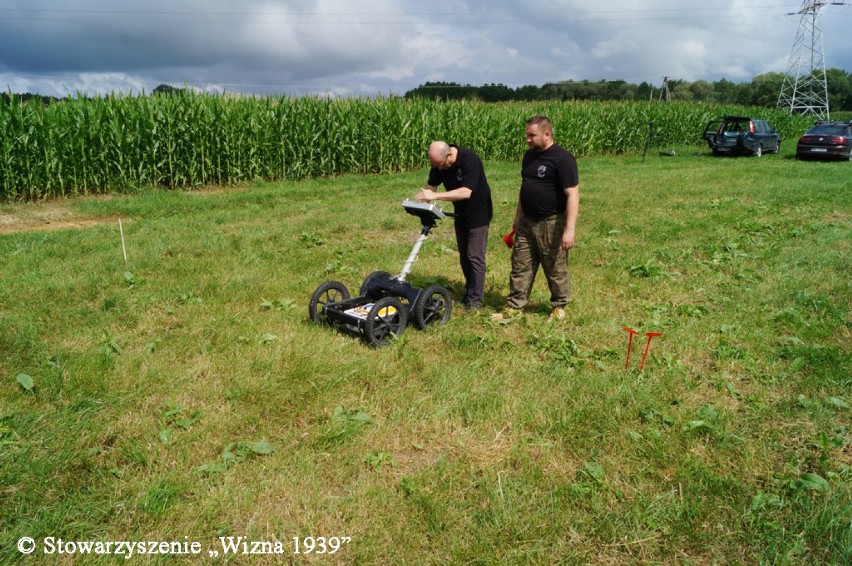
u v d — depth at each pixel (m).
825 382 4.22
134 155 13.30
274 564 2.62
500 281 6.81
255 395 3.91
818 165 19.91
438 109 19.53
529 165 5.17
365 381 4.22
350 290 6.26
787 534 2.77
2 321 4.93
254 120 14.73
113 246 7.73
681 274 7.21
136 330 5.03
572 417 3.73
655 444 3.45
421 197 5.18
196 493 2.98
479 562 2.61
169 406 3.75
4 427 3.36
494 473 3.22
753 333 5.16
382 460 3.30
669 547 2.73
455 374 4.28
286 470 3.17
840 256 7.56
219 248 7.78
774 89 82.31
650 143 27.11
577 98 27.00
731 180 15.41
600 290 6.54
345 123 16.48
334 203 11.85
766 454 3.39
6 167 11.35
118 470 3.15
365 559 2.62
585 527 2.83
